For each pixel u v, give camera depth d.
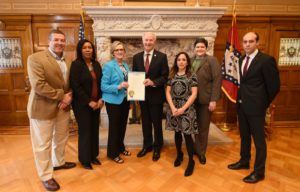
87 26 4.28
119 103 2.80
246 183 2.51
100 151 3.32
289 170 2.79
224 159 3.07
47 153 2.40
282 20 4.36
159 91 2.89
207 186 2.46
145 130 3.11
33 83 2.21
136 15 3.95
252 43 2.38
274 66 2.34
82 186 2.47
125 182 2.54
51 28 4.25
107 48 4.09
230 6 4.45
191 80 2.66
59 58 2.46
